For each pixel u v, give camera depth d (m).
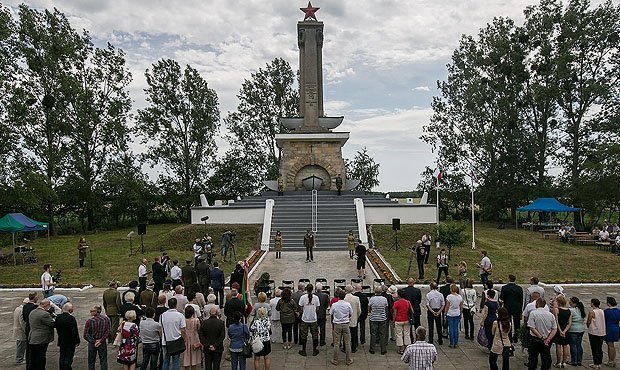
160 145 57.78
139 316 12.32
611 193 39.91
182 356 11.54
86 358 13.27
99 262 29.02
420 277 23.47
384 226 34.72
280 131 62.00
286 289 13.74
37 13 48.19
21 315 12.53
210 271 18.23
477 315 17.39
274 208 36.44
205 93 59.22
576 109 49.12
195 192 59.31
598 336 12.09
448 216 59.22
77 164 51.53
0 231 29.80
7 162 42.53
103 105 53.19
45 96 47.62
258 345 11.02
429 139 57.47
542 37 49.56
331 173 43.72
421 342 9.59
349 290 14.13
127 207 58.34
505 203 52.22
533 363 11.73
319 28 44.19
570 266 26.80
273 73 62.41
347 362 12.52
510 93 52.06
